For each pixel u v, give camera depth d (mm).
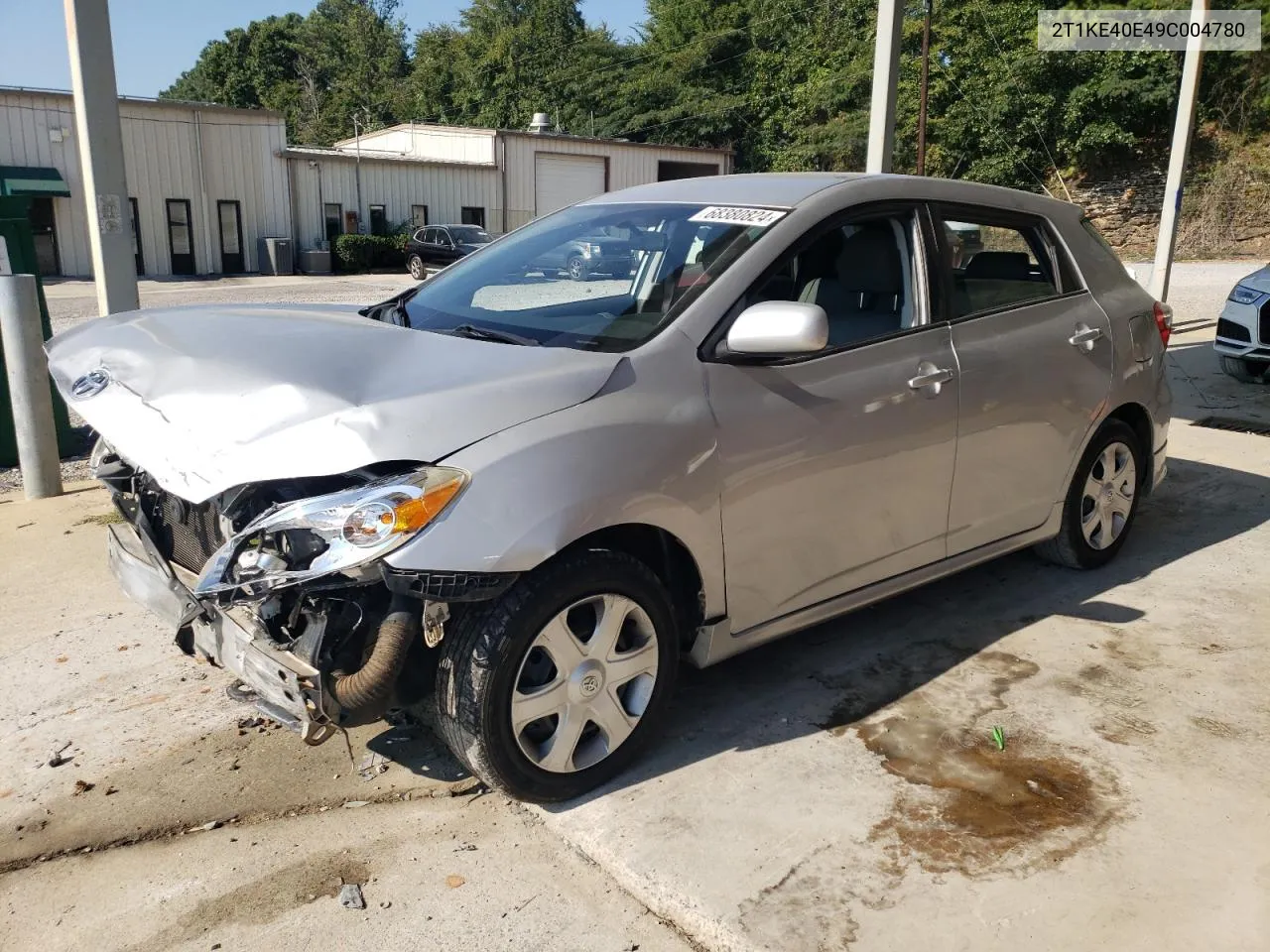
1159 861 2697
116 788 3057
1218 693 3609
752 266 3242
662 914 2535
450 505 2533
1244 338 8844
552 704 2836
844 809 2922
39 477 5895
